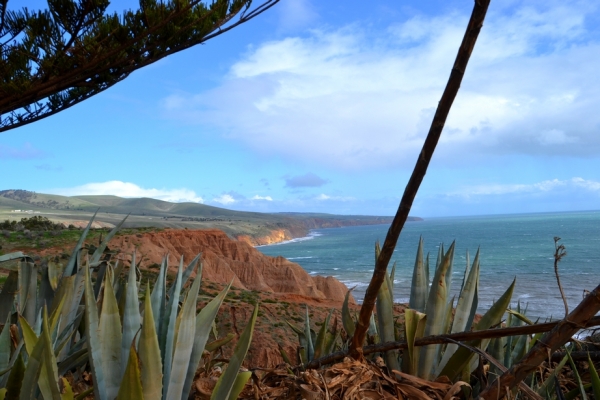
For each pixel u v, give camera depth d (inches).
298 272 2213.3
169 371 81.7
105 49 493.0
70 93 565.3
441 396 89.7
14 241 1291.8
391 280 119.0
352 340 98.3
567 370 116.0
